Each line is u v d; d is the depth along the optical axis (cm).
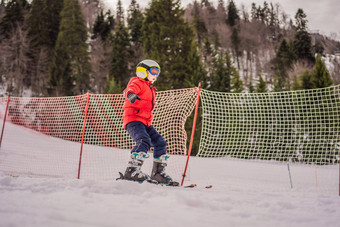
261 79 2628
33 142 915
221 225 150
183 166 728
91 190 216
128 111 324
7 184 234
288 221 166
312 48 6003
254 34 8012
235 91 2150
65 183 238
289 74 4584
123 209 165
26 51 3775
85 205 170
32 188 222
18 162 660
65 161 725
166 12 2353
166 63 2127
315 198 242
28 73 3834
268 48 7631
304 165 917
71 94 3077
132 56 3931
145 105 327
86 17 7050
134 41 4419
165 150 327
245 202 215
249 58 7056
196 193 235
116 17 7750
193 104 465
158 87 2050
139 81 326
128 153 842
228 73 2250
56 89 3005
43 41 4094
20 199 177
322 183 613
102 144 833
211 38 7288
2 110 1152
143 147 302
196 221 152
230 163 898
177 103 479
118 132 758
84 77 3769
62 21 4166
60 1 4538
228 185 532
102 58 4103
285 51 5703
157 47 2286
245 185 547
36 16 4222
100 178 551
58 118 866
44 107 881
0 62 3647
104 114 753
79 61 3884
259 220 165
